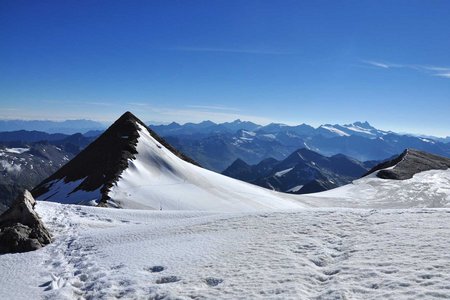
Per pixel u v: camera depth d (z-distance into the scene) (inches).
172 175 3494.1
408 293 552.4
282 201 3804.1
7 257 1040.2
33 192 3617.1
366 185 4972.9
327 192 4970.5
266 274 720.3
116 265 884.6
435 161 6176.2
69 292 741.9
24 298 732.0
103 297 698.8
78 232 1349.7
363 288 602.2
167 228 1267.2
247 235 1049.5
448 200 3976.4
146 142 4005.9
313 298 598.5
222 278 723.4
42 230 1226.0
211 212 1720.0
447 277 590.2
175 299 647.8
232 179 4522.6
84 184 3186.5
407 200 4094.5
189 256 895.7
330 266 753.6
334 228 1050.7
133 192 2854.3
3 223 1235.2
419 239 828.6
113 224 1536.7
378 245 829.2
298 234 1016.2
